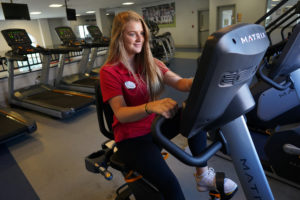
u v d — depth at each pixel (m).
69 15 6.83
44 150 2.53
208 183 1.22
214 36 0.42
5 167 2.26
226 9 8.41
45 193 1.83
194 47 10.42
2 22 12.28
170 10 10.66
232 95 0.56
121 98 0.94
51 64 5.93
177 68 6.08
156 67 1.10
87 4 8.60
